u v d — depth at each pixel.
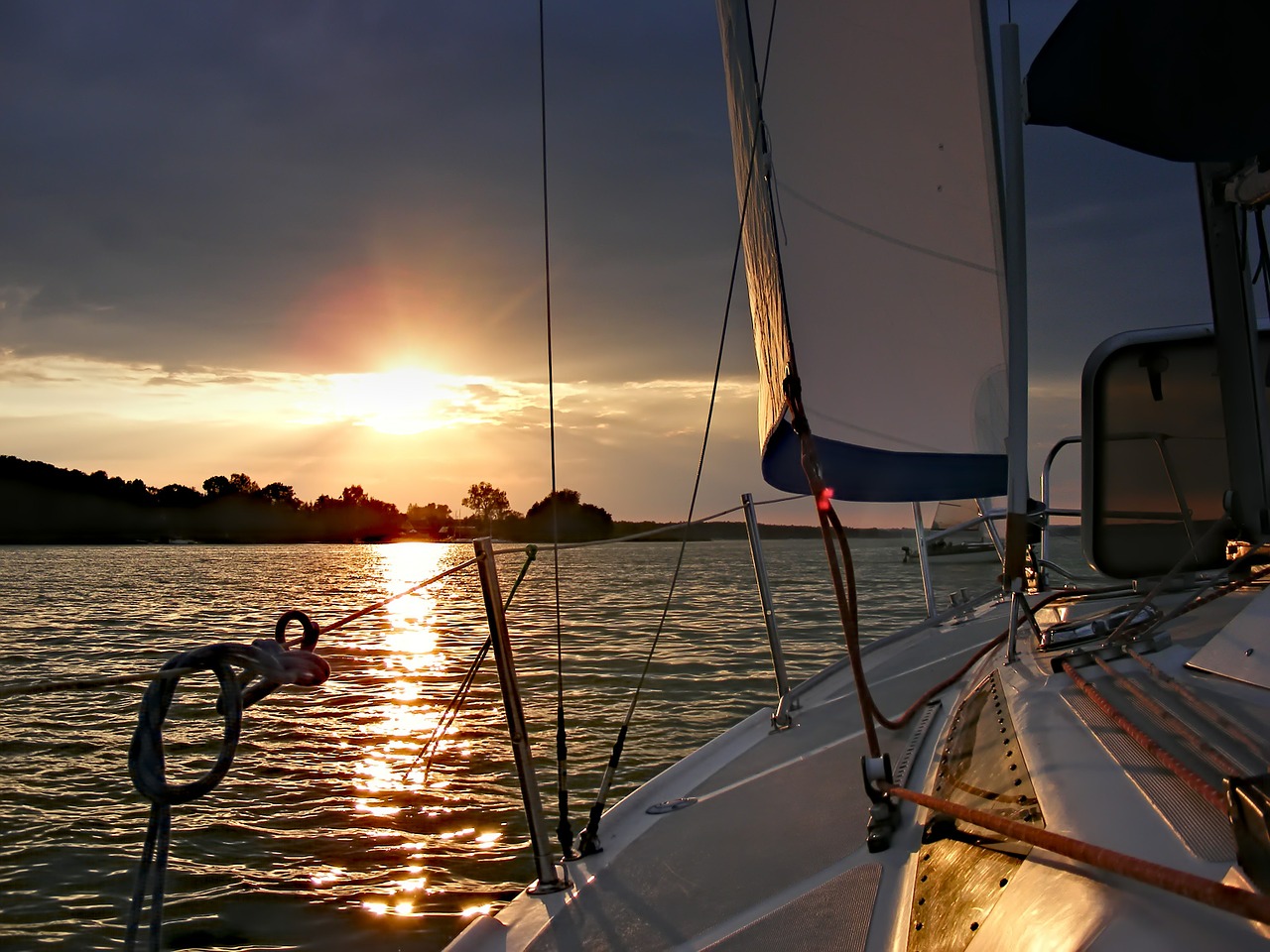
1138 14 1.78
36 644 14.08
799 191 3.68
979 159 3.60
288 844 5.15
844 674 4.08
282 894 4.52
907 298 3.74
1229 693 1.49
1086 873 1.20
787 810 2.44
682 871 2.21
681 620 14.34
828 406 3.69
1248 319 2.63
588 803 5.57
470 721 7.80
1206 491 3.09
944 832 1.74
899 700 3.36
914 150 3.66
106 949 4.02
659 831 2.54
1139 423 3.12
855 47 3.63
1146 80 1.82
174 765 6.69
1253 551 2.27
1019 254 2.06
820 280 3.71
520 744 2.30
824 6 3.59
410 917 4.24
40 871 4.84
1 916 4.32
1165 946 0.98
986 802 1.63
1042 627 2.78
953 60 3.57
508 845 5.08
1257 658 1.53
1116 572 3.22
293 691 9.26
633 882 2.21
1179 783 1.30
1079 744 1.57
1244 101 1.76
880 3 3.57
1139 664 1.87
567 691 8.88
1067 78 1.92
